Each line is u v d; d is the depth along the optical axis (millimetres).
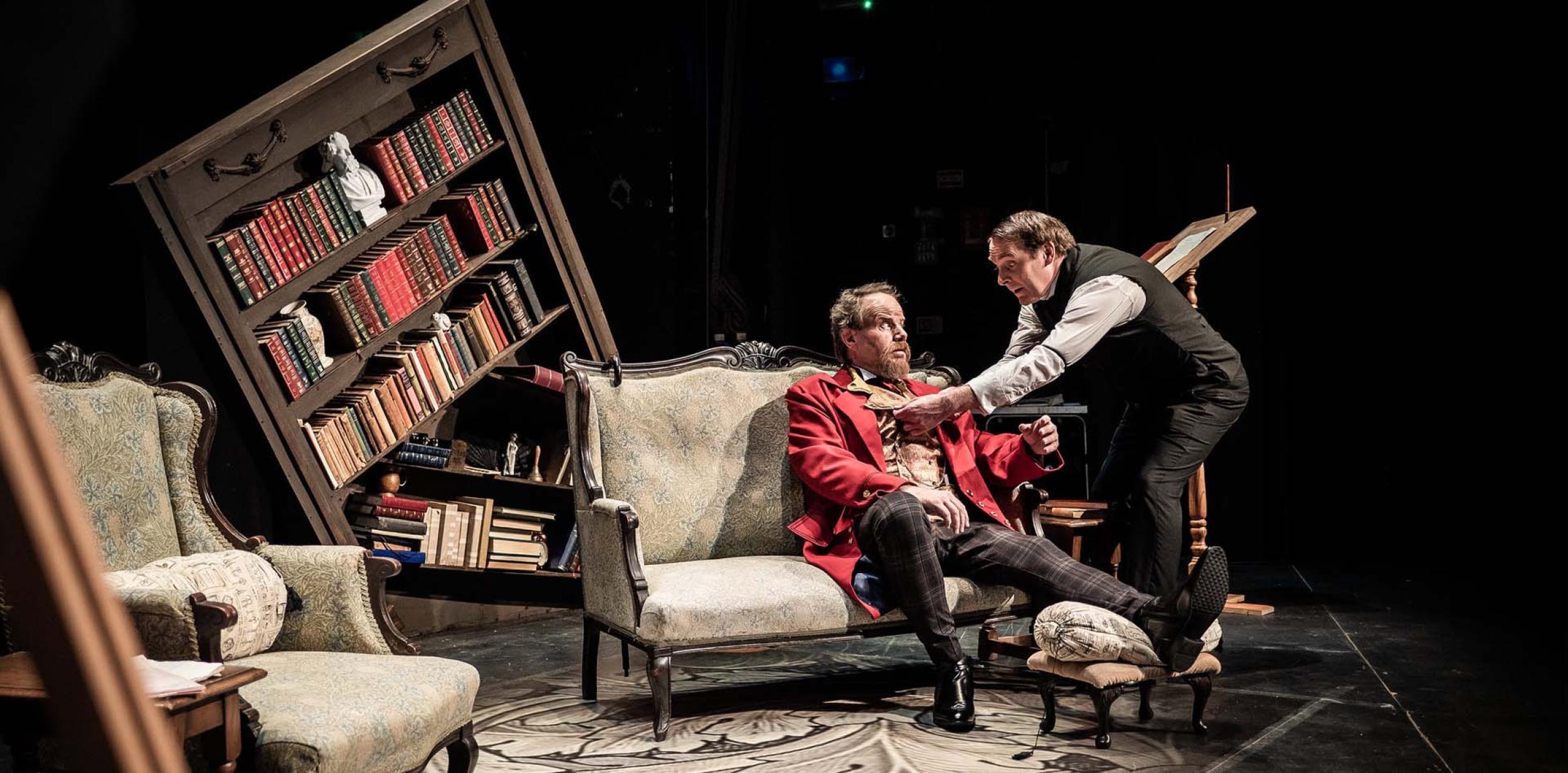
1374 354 6398
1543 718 3064
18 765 1911
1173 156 5988
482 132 4672
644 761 2836
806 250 7078
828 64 7008
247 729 2018
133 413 2607
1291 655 3854
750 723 3170
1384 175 6281
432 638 4449
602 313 5055
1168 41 5973
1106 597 3119
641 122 5648
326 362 4051
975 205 6879
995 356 6855
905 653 4062
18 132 3408
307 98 3865
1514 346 6219
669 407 3566
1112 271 3623
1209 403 3672
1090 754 2838
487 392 5016
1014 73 6750
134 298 3738
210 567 2387
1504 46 6066
